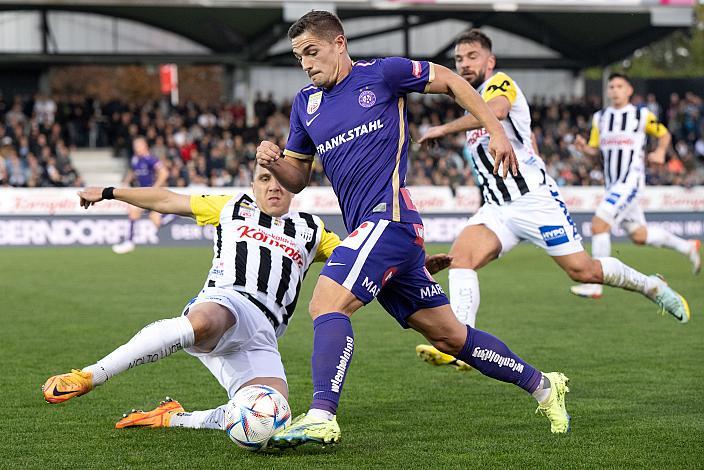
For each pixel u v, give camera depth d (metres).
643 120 25.98
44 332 20.86
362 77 10.85
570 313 23.81
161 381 15.31
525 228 16.17
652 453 10.81
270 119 65.06
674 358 17.34
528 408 13.30
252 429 10.29
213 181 55.78
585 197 51.91
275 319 11.76
